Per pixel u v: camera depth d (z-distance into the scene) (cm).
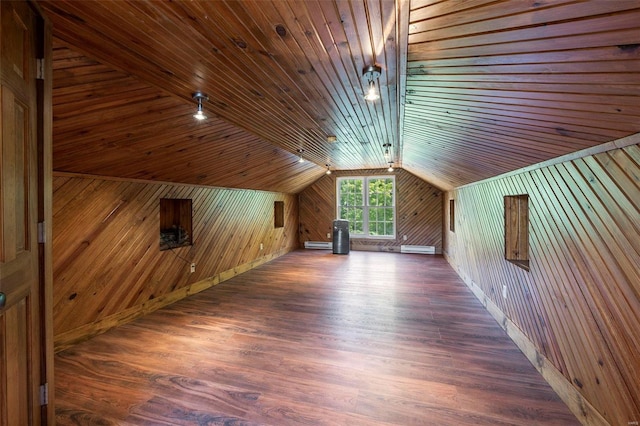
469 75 143
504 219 298
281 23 122
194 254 431
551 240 206
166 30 128
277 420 174
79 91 171
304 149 425
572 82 113
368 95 182
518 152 220
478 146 253
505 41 108
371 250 786
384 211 778
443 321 319
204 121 263
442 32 117
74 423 172
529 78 124
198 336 286
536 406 185
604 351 155
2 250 96
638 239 131
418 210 748
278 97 212
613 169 144
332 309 358
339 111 243
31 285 116
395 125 286
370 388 204
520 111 156
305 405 187
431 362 237
